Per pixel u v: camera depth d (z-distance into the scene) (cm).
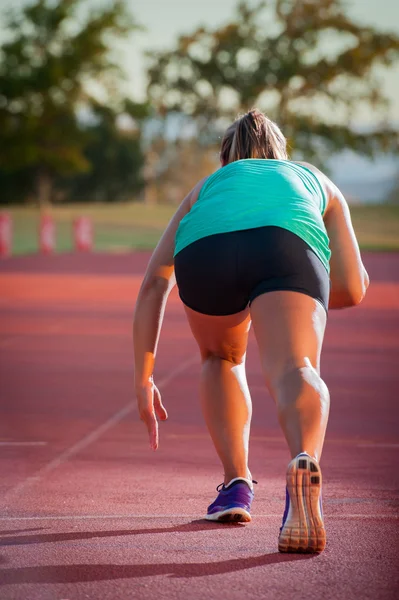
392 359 2041
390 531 754
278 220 678
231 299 687
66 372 1830
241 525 775
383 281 4394
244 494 785
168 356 2055
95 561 673
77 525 777
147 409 751
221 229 684
